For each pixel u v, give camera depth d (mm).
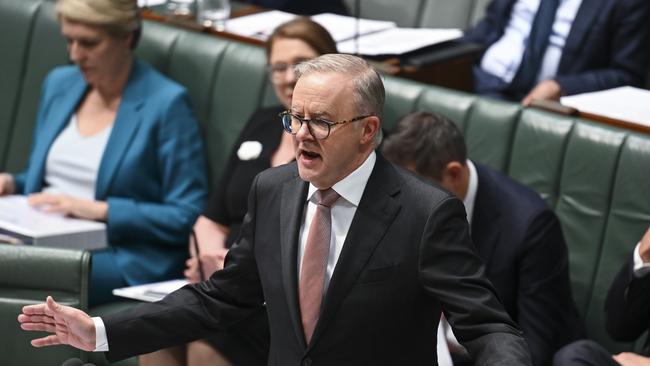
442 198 8008
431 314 8180
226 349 11422
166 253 14164
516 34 15953
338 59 7855
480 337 7703
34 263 10922
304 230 8336
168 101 14203
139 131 14164
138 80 14422
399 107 13109
